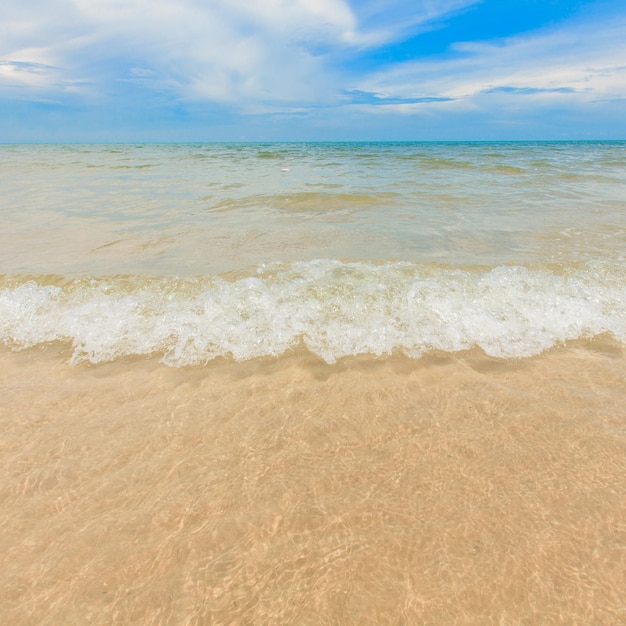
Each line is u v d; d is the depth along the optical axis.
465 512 1.65
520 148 32.75
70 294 3.46
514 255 4.28
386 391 2.43
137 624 1.30
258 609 1.33
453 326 3.04
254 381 2.54
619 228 5.29
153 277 3.74
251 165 16.09
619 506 1.66
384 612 1.32
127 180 10.95
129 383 2.55
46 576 1.44
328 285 3.41
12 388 2.50
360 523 1.62
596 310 3.22
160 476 1.86
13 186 9.73
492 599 1.34
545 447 1.98
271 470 1.88
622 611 1.31
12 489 1.80
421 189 8.84
